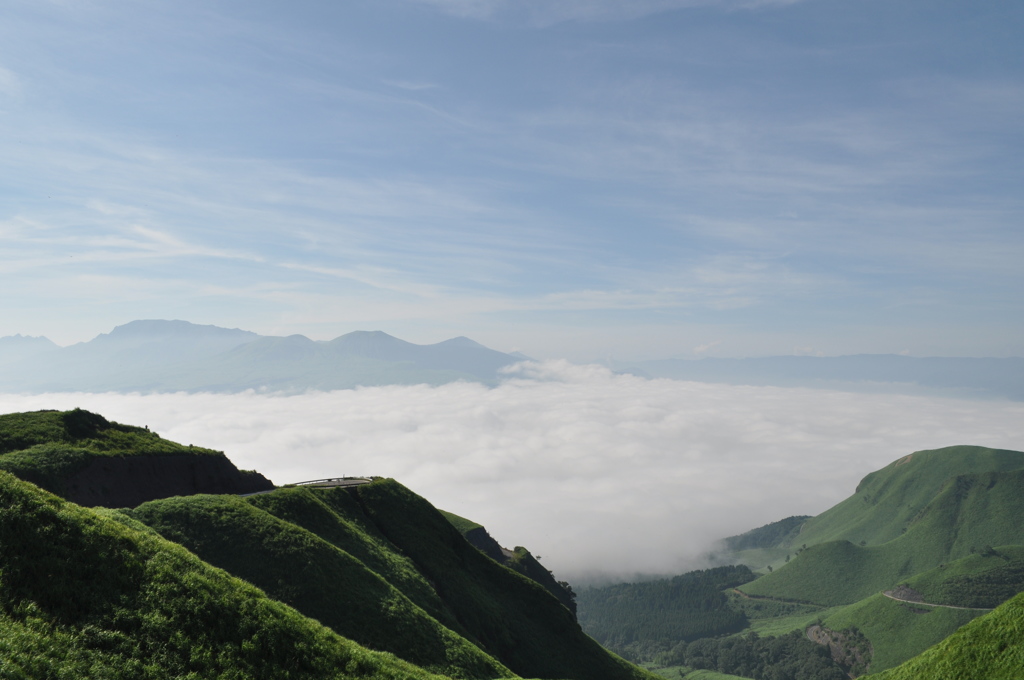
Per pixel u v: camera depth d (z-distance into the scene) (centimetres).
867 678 5662
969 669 4791
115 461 7762
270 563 6206
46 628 2600
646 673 10675
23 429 7800
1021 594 5066
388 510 10269
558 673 9006
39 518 3145
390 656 4031
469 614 8762
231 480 9081
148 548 3475
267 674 3094
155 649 2839
